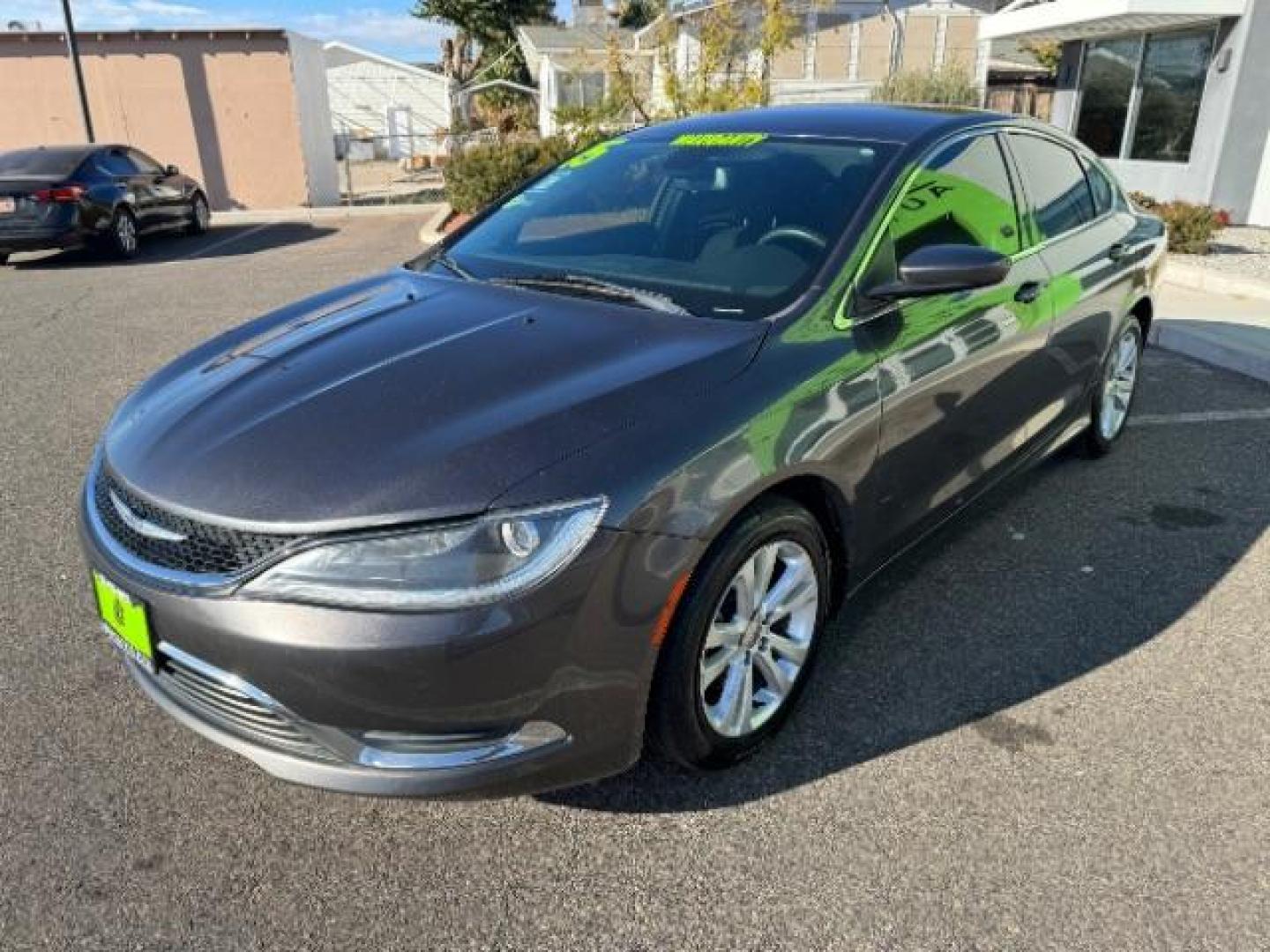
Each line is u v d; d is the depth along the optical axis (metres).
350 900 2.20
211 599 2.08
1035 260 3.64
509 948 2.09
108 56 17.66
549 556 2.03
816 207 3.01
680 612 2.27
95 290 9.82
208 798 2.51
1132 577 3.63
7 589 3.54
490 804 2.50
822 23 24.75
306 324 3.02
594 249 3.26
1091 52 14.77
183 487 2.19
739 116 3.72
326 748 2.12
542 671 2.07
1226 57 11.92
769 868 2.29
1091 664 3.10
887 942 2.09
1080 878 2.26
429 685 2.01
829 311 2.71
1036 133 3.94
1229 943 2.08
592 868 2.29
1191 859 2.31
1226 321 7.08
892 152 3.15
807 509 2.66
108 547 2.32
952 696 2.93
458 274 3.31
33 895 2.20
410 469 2.10
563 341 2.62
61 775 2.57
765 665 2.60
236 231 15.23
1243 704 2.90
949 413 3.09
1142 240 4.62
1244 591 3.54
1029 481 4.52
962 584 3.58
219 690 2.19
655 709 2.32
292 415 2.35
